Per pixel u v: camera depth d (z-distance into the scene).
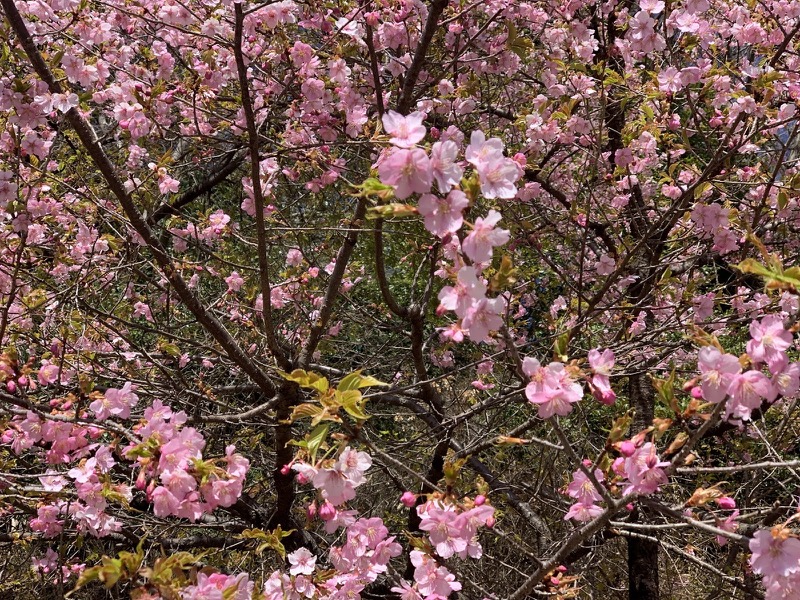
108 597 3.54
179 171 5.75
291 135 3.57
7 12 2.43
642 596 4.33
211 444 4.56
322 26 3.41
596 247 4.75
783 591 1.43
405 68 3.53
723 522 1.72
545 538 4.13
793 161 3.19
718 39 3.64
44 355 3.21
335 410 1.56
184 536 4.52
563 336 1.66
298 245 4.42
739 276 3.20
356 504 5.36
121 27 3.79
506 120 5.03
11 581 3.91
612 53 4.12
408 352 5.13
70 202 3.70
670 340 4.02
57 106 2.56
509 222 3.94
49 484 2.32
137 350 4.04
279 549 2.03
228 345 3.15
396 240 5.82
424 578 1.95
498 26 4.16
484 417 5.29
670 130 3.60
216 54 3.48
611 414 5.43
